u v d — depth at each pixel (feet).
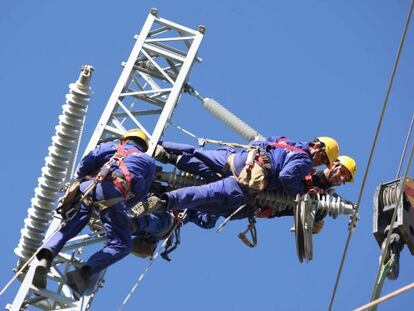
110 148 58.75
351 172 64.18
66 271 61.31
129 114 63.82
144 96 66.08
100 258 56.24
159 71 66.23
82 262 60.34
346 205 63.05
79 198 56.80
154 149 63.10
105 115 63.98
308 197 61.41
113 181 56.90
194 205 61.46
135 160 57.77
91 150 61.41
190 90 67.15
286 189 61.41
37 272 55.47
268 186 62.28
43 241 58.90
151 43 67.67
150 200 60.34
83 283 55.83
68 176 62.03
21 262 58.75
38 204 59.06
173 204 60.85
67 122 60.08
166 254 63.57
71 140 60.08
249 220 63.52
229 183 61.98
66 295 58.65
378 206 54.49
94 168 58.59
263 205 63.00
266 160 61.82
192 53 66.90
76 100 60.29
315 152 63.57
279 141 62.90
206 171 63.46
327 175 64.18
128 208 58.13
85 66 60.95
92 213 57.21
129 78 66.64
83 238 60.44
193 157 63.72
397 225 53.26
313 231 63.62
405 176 50.26
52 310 56.95
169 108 64.59
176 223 63.31
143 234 63.10
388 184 54.75
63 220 56.59
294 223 61.57
